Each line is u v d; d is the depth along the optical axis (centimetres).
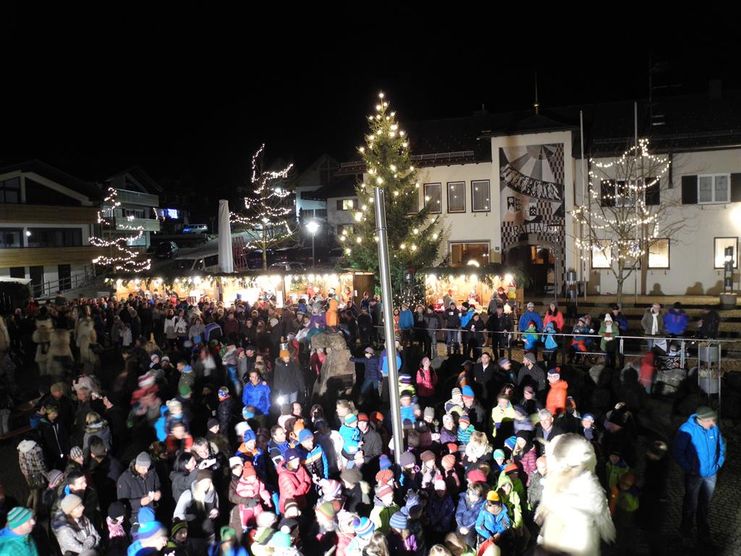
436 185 3247
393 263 2545
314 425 1003
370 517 734
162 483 902
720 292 2761
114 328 2148
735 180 2736
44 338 1798
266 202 5503
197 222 7906
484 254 3172
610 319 1645
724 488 1016
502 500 745
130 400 1350
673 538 844
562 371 1549
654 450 792
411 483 802
